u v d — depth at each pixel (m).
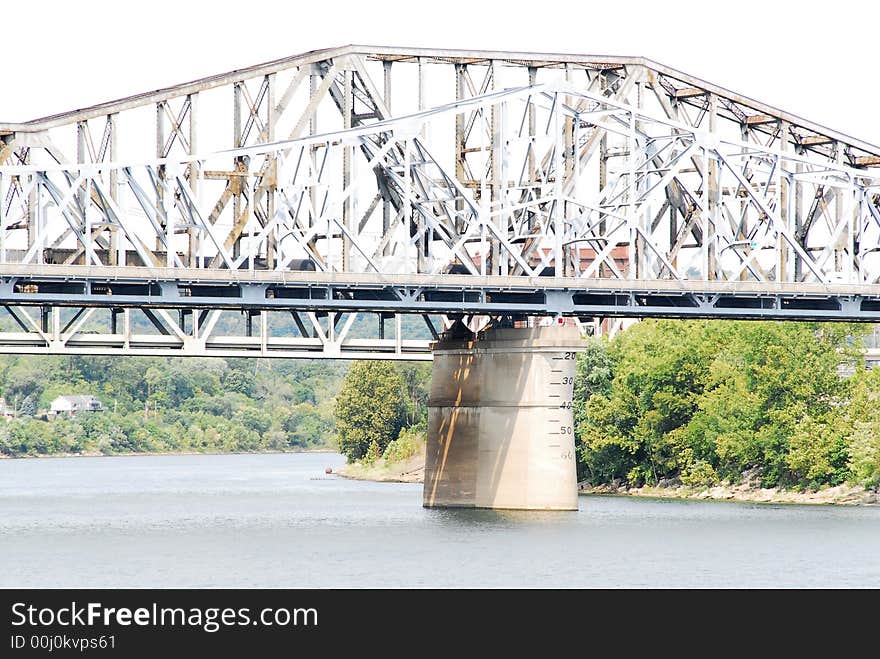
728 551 129.12
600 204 161.25
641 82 161.88
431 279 142.50
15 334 157.00
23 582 111.94
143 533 141.25
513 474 154.88
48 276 132.62
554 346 152.12
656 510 164.88
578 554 126.38
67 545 131.75
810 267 154.88
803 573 118.44
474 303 145.25
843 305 156.00
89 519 157.50
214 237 137.75
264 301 139.38
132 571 116.75
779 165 159.00
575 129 153.62
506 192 150.62
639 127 164.88
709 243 156.00
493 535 137.50
